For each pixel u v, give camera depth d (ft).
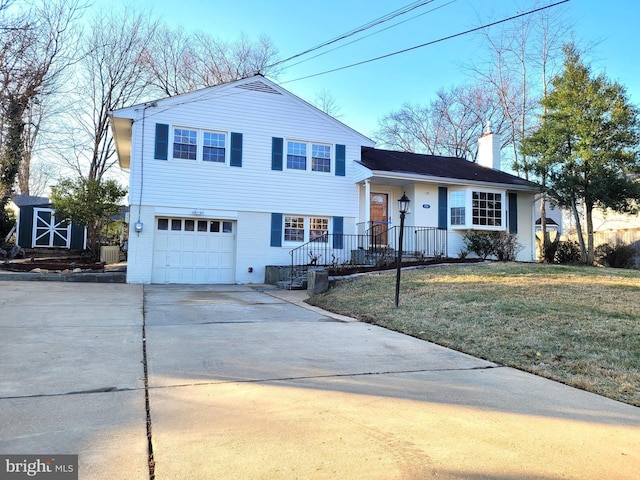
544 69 68.59
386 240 52.24
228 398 12.08
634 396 13.00
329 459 8.71
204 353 16.97
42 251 67.05
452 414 11.34
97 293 33.71
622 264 56.54
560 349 17.80
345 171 51.19
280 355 17.04
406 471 8.32
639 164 47.47
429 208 52.49
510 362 16.71
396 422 10.71
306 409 11.41
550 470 8.51
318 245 49.49
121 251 70.28
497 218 53.26
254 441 9.42
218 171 45.96
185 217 44.96
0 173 61.21
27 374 13.74
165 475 7.93
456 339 20.13
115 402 11.53
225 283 46.47
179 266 45.09
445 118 103.09
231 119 46.70
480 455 9.07
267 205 47.67
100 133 79.97
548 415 11.43
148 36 83.05
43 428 9.81
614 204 48.98
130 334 19.99
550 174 51.67
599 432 10.39
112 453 8.70
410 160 59.36
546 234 63.21
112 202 53.67
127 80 81.35
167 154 44.09
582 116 48.73
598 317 21.75
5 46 52.60
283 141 48.70
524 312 23.27
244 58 95.04
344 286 35.24
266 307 29.84
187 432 9.77
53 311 24.98
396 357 17.31
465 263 44.09
